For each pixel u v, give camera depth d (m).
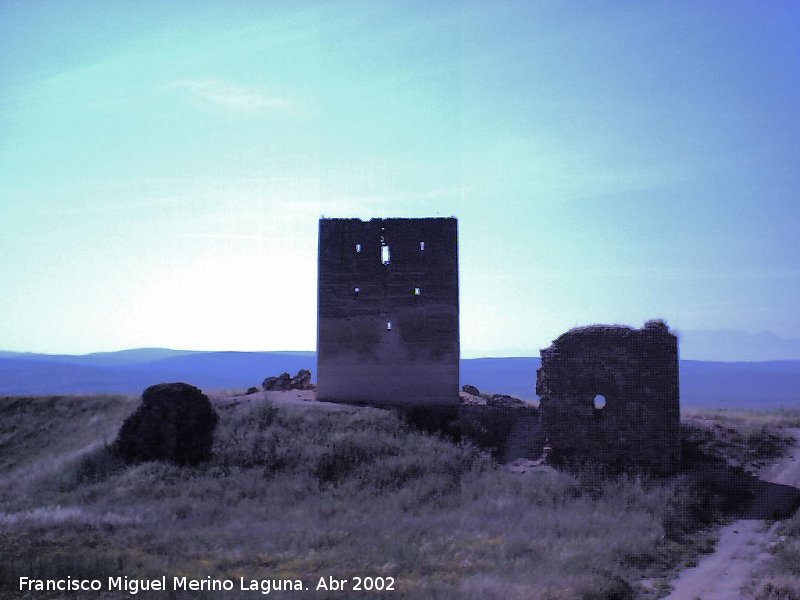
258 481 29.64
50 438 39.28
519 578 17.16
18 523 22.36
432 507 27.31
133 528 22.62
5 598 14.70
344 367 37.12
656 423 30.47
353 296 37.34
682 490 27.78
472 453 32.69
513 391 166.38
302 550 20.00
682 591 17.59
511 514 25.59
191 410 33.31
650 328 31.03
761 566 19.86
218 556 18.84
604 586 16.75
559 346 31.56
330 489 29.11
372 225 37.59
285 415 34.72
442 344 36.88
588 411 31.06
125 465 31.81
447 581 16.89
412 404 36.69
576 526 23.36
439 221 37.50
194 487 29.03
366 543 20.83
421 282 37.19
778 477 29.77
